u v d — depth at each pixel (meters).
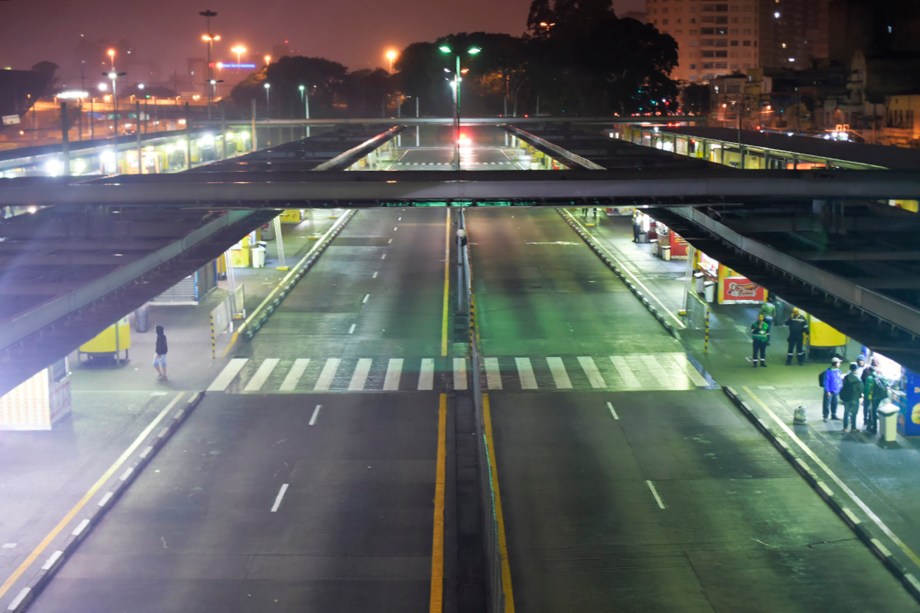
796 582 20.88
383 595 20.34
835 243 31.09
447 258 59.22
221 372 36.22
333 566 21.59
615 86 171.00
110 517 24.16
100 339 36.41
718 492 25.47
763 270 29.33
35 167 65.12
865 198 31.80
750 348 38.75
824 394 30.12
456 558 21.94
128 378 35.34
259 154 63.78
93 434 29.59
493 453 28.28
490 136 161.75
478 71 190.00
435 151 131.00
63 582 21.05
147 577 21.20
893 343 21.75
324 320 44.16
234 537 23.05
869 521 23.39
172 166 95.69
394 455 28.09
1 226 34.81
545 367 36.81
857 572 21.30
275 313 45.53
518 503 24.89
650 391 33.81
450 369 36.72
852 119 118.75
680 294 48.25
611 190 31.97
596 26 174.75
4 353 21.66
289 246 62.16
